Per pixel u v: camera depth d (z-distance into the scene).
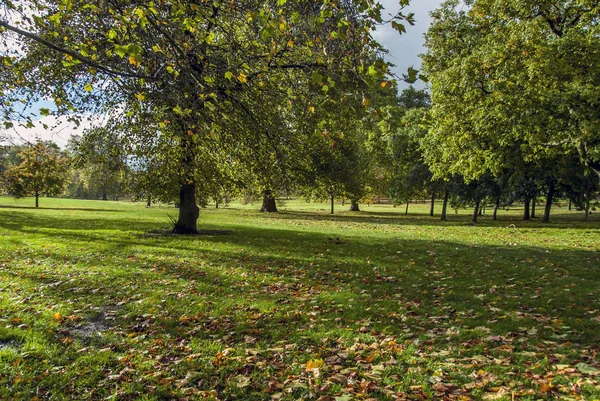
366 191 44.03
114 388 4.06
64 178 40.84
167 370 4.45
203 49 6.16
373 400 3.78
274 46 5.91
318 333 5.56
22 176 31.62
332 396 3.88
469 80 16.97
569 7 15.70
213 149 10.98
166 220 25.19
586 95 13.09
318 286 8.27
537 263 10.90
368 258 11.54
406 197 39.88
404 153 36.78
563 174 25.58
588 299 7.24
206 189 18.16
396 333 5.58
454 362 4.62
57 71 9.06
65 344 5.11
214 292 7.69
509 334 5.48
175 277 8.97
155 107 6.92
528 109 15.23
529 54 14.42
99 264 10.29
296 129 9.89
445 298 7.43
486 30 18.23
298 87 7.13
